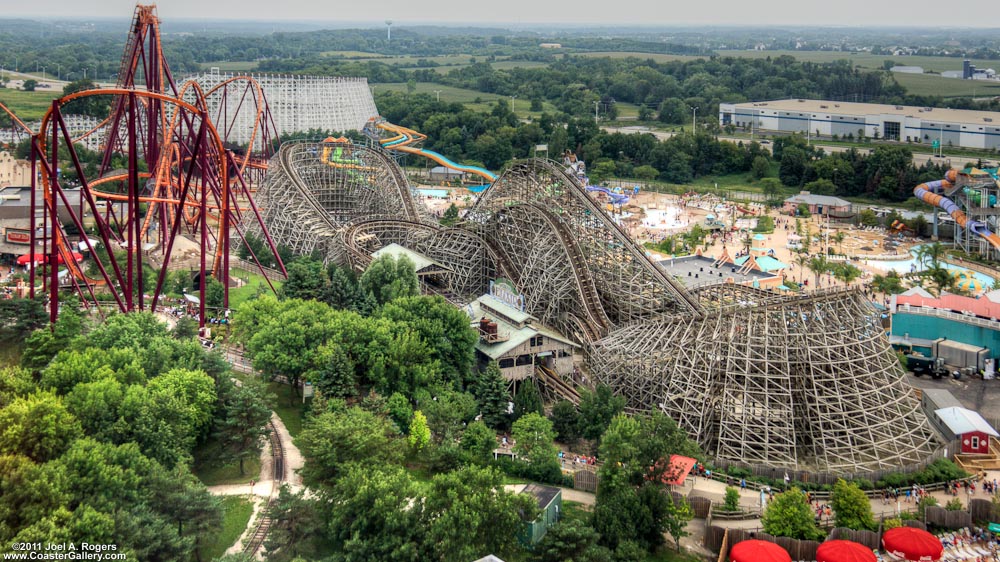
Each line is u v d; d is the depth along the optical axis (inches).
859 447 6466.5
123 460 4943.4
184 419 5649.6
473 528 4751.5
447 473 5531.5
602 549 4889.3
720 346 6811.0
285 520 4852.4
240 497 5433.1
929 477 6220.5
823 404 6530.5
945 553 5369.1
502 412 6811.0
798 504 5516.7
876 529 5551.2
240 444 5802.2
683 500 5610.2
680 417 6727.4
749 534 5398.6
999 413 7490.2
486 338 7677.2
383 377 6781.5
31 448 4928.6
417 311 7647.6
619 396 7012.8
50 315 7731.3
